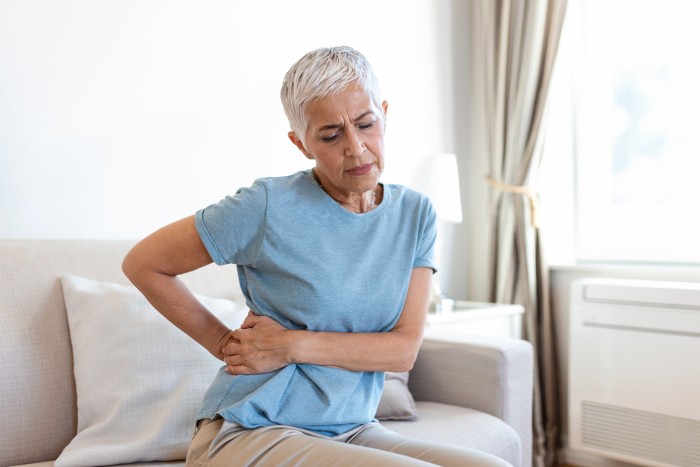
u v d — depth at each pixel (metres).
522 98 2.92
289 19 2.47
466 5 3.27
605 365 2.55
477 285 3.26
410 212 1.27
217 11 2.25
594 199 3.05
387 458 0.98
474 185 3.28
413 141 2.98
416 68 3.00
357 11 2.73
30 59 1.82
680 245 2.78
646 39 2.87
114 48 2.00
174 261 1.17
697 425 2.31
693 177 2.75
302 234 1.14
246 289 1.24
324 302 1.15
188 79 2.17
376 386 1.25
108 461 1.37
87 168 1.94
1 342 1.46
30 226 1.83
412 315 1.26
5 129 1.78
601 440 2.57
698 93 2.73
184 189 2.16
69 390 1.54
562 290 3.00
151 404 1.46
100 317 1.53
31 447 1.47
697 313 2.32
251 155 2.35
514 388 1.92
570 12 3.02
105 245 1.76
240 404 1.11
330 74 1.08
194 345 1.55
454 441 1.65
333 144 1.12
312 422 1.14
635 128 2.92
